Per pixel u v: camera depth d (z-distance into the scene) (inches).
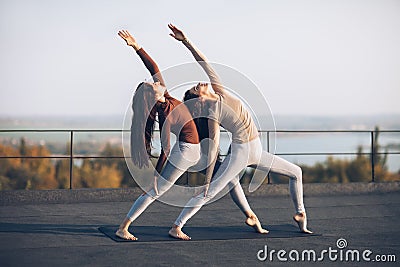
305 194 633.0
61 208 538.6
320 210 541.6
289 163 424.8
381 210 543.5
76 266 322.7
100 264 327.6
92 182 2137.1
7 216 491.5
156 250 365.4
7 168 2097.7
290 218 497.7
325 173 2386.8
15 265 323.9
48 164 2140.7
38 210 525.7
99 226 447.2
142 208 394.9
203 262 335.9
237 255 355.6
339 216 509.4
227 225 460.1
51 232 421.4
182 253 358.0
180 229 402.3
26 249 364.8
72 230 430.0
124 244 381.4
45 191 566.3
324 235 422.3
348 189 644.7
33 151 2134.6
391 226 462.0
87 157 589.6
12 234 412.5
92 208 539.5
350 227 456.1
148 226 450.9
